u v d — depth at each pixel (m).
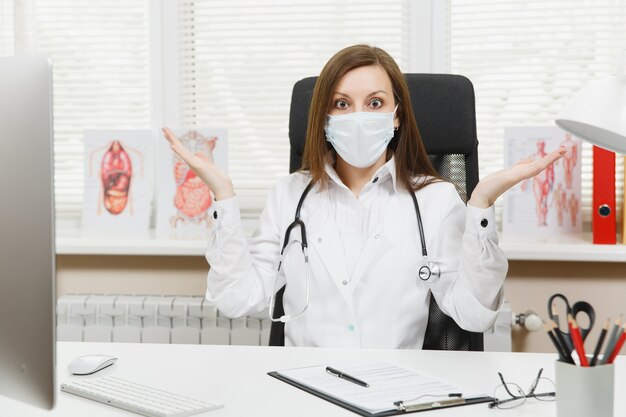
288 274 1.86
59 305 2.49
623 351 2.39
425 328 1.85
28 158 0.99
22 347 1.03
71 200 2.81
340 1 2.69
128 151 2.71
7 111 1.01
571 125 1.26
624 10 2.57
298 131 2.02
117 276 2.62
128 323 2.48
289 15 2.71
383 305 1.80
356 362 1.50
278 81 2.72
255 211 2.74
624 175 2.34
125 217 2.69
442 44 2.64
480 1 2.62
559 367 1.11
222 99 2.75
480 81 2.63
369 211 1.86
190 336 2.46
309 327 1.82
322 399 1.26
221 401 1.25
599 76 2.58
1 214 1.03
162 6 2.75
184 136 2.66
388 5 2.67
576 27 2.59
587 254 2.25
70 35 2.79
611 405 1.09
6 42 2.78
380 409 1.19
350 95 1.80
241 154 2.74
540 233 2.50
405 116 1.87
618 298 2.42
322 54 2.70
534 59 2.61
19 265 1.02
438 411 1.20
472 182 1.95
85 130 2.73
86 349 1.60
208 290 1.82
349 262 1.82
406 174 1.88
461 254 1.67
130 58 2.79
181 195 2.65
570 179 2.49
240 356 1.54
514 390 1.32
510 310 2.32
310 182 1.91
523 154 2.50
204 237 2.54
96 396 1.28
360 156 1.81
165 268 2.60
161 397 1.25
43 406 1.02
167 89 2.77
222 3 2.73
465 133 1.94
